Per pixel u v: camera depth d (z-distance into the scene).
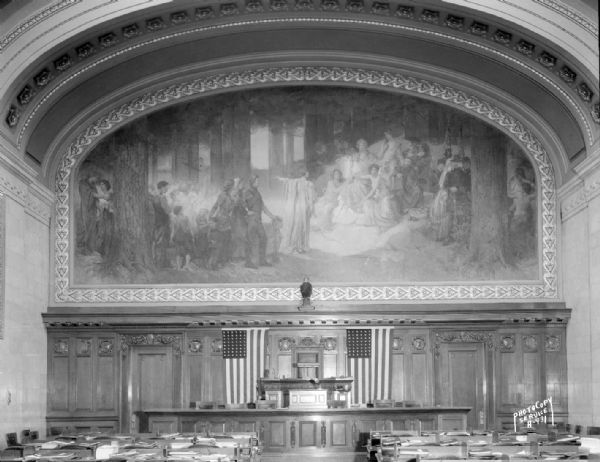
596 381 27.45
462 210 31.45
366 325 30.50
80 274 31.12
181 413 26.86
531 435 22.12
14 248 27.06
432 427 27.05
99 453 18.83
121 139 31.77
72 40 26.64
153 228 31.38
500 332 30.72
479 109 31.78
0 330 25.55
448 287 31.03
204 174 31.69
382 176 31.67
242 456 19.41
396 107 31.98
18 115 27.52
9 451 18.50
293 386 28.55
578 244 29.38
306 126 31.91
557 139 30.94
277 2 28.17
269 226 31.42
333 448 26.78
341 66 31.86
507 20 26.42
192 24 28.72
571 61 27.06
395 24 29.08
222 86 31.89
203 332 30.73
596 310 27.53
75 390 30.42
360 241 31.36
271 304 30.77
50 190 30.97
